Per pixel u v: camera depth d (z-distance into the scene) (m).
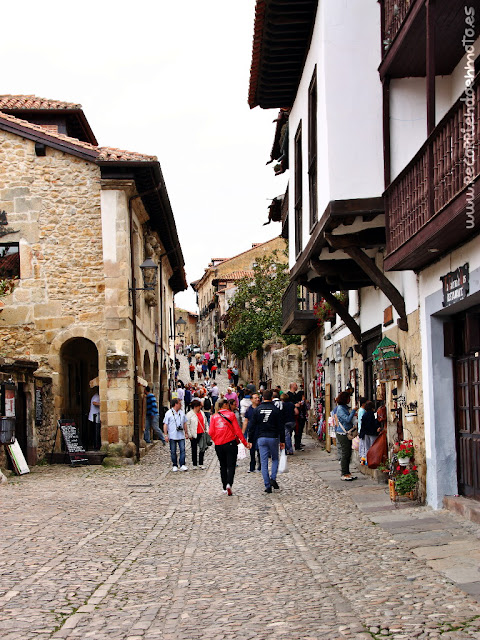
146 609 6.29
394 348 12.52
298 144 14.97
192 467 18.86
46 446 19.64
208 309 90.62
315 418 25.70
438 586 6.51
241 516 11.16
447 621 5.48
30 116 23.88
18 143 20.98
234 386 34.22
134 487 14.95
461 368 10.32
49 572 7.68
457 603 5.93
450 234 8.38
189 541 9.37
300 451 21.92
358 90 11.14
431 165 8.54
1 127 20.94
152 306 25.83
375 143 11.07
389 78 11.05
